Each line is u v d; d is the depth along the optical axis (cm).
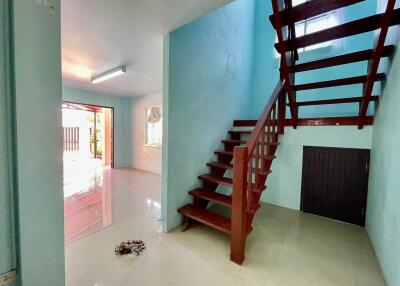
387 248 163
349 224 267
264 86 448
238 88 389
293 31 180
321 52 375
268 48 443
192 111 265
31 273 67
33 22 64
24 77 62
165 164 233
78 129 871
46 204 70
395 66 166
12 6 59
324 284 159
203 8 172
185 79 247
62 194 76
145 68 338
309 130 299
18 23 60
